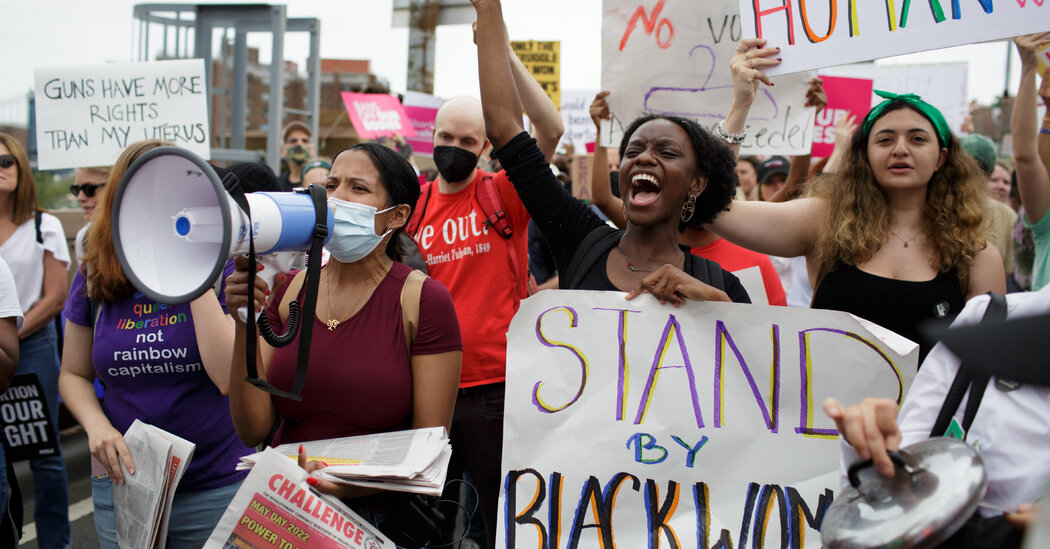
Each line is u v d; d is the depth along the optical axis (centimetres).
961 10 258
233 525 183
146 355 241
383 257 220
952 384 162
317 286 180
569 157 902
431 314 212
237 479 250
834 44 272
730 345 211
